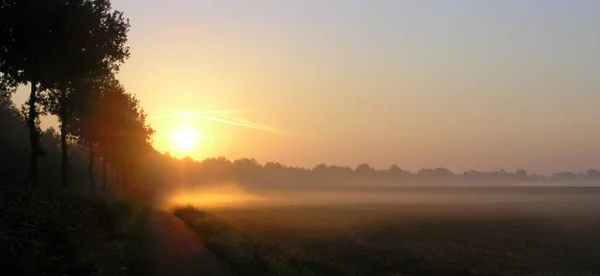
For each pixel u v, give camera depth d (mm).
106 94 52094
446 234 55406
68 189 41656
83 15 24203
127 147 64000
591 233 57719
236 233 38906
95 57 25625
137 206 51438
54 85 35375
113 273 15625
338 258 34688
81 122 52250
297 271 21609
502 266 35719
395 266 33719
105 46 26625
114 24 26938
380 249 40750
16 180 55156
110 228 27078
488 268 34406
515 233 57406
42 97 39781
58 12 23125
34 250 13508
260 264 19922
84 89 41062
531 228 63156
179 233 34188
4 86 28484
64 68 25188
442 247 44469
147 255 22375
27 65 24656
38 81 28531
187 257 22688
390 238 50375
